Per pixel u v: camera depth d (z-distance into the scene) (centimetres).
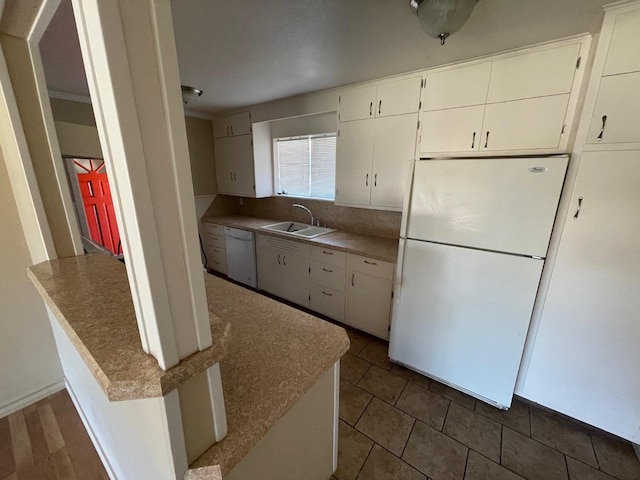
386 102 232
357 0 122
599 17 133
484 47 169
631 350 144
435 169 170
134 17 39
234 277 382
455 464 148
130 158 42
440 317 188
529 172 145
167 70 43
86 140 175
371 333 256
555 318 161
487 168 155
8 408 177
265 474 87
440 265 181
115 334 70
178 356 55
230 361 93
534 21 138
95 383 126
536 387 175
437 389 199
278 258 321
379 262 236
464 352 184
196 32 150
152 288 49
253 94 276
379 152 245
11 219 168
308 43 164
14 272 172
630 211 134
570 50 155
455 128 201
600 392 156
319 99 272
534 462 149
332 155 322
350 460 149
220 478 63
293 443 97
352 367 221
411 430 167
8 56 125
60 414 177
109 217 370
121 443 108
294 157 356
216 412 65
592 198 141
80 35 40
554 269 156
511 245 156
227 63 194
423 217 181
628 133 129
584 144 139
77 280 114
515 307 161
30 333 181
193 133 374
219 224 378
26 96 132
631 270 138
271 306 130
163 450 64
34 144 136
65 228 150
